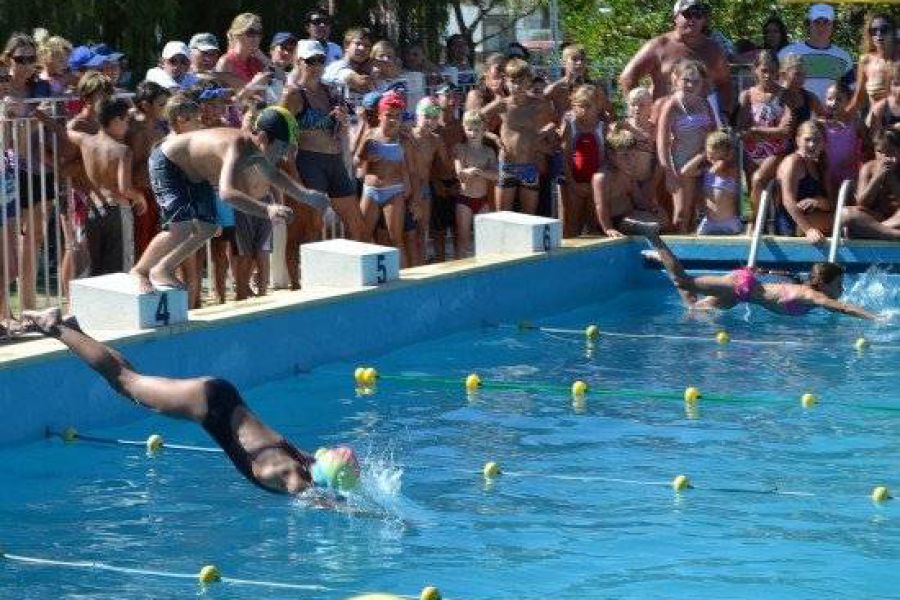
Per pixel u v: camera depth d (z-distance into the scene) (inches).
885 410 610.2
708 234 892.0
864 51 911.0
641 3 1327.5
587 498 499.5
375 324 724.7
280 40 835.4
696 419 600.1
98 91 669.9
